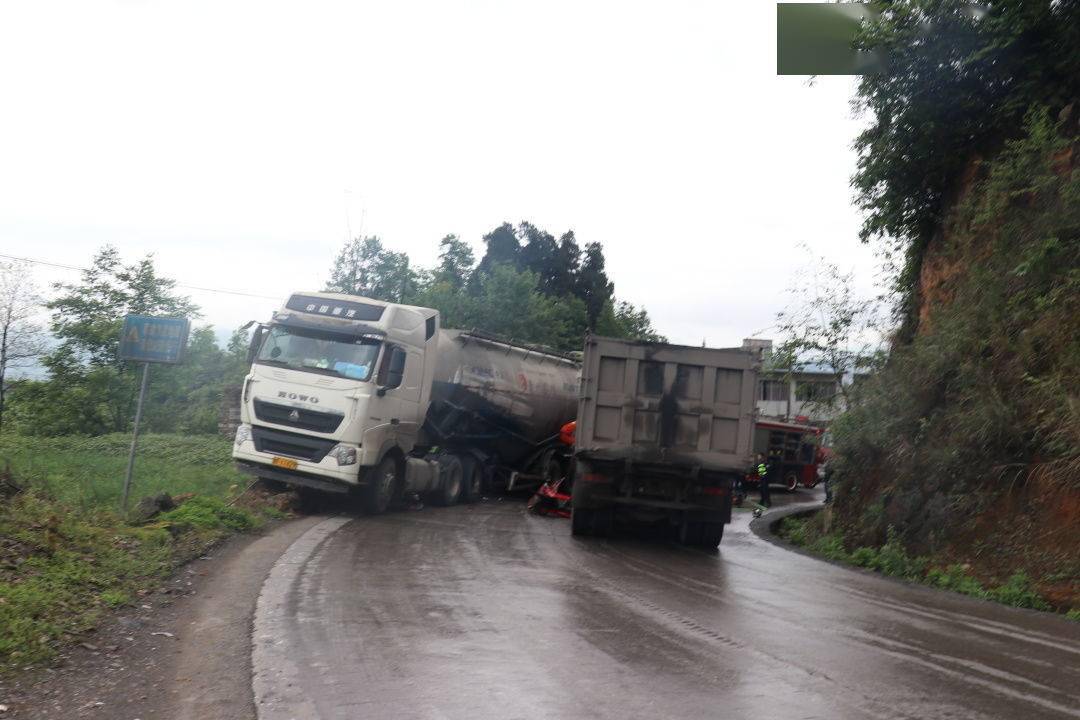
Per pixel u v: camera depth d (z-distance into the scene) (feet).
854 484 53.11
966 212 52.54
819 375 66.39
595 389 46.70
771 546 52.08
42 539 27.86
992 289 45.70
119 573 27.37
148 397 119.14
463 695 17.88
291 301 52.03
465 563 35.27
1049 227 44.06
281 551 35.63
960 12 51.31
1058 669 21.54
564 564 36.96
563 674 19.61
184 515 38.58
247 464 50.06
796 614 28.12
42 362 116.57
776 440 116.47
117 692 17.66
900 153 58.03
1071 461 35.94
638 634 23.91
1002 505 38.58
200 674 19.04
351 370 48.80
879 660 21.91
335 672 19.27
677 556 42.98
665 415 46.47
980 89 54.13
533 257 182.50
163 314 118.52
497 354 65.62
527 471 69.97
